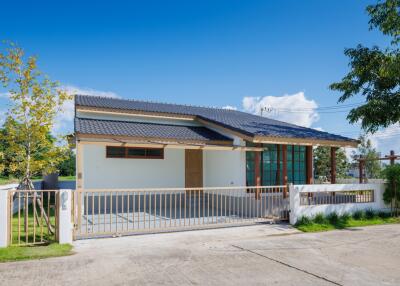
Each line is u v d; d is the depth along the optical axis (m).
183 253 6.22
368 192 10.91
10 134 8.20
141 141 10.48
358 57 12.20
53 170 8.88
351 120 12.18
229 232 8.16
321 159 24.48
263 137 10.27
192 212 11.38
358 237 7.85
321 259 5.95
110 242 6.98
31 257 5.79
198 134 12.27
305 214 9.41
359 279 4.93
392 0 11.02
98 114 12.63
